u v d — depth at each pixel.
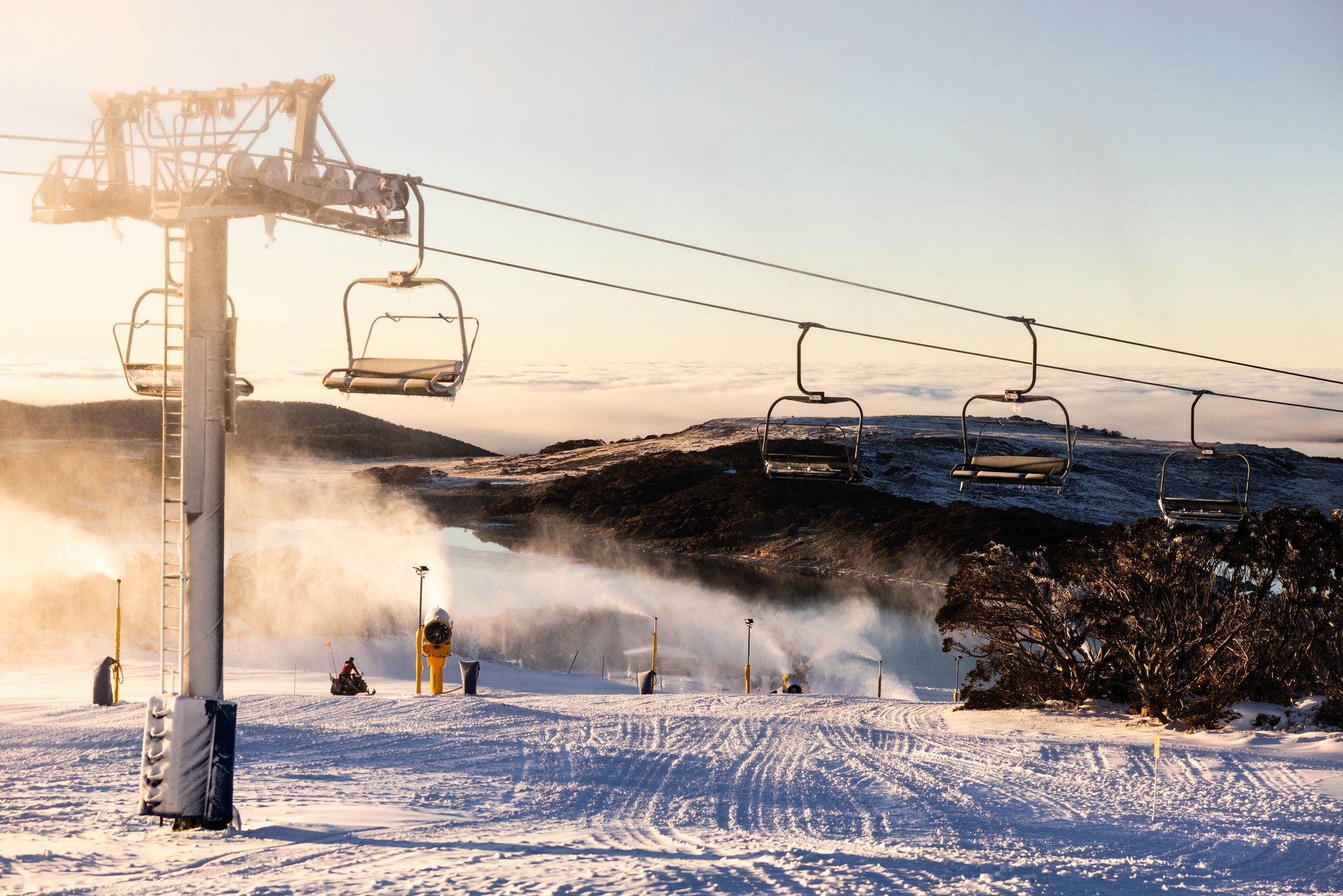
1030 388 17.16
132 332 14.48
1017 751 29.08
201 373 14.15
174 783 14.06
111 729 25.33
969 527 165.25
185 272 14.15
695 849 13.45
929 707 44.88
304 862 11.49
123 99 13.38
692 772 22.70
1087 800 21.30
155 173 12.80
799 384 17.28
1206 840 17.30
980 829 17.53
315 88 13.06
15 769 20.06
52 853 11.67
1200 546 40.00
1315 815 20.27
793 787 21.39
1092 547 43.19
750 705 40.03
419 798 18.06
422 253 14.19
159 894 9.52
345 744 24.73
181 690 14.31
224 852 12.16
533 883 10.05
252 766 21.28
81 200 13.30
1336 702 37.84
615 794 19.66
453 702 34.00
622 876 10.41
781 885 10.38
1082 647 46.19
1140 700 41.53
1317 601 40.09
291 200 12.98
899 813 18.84
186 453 14.17
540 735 27.58
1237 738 34.41
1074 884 12.20
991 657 46.22
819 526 189.88
